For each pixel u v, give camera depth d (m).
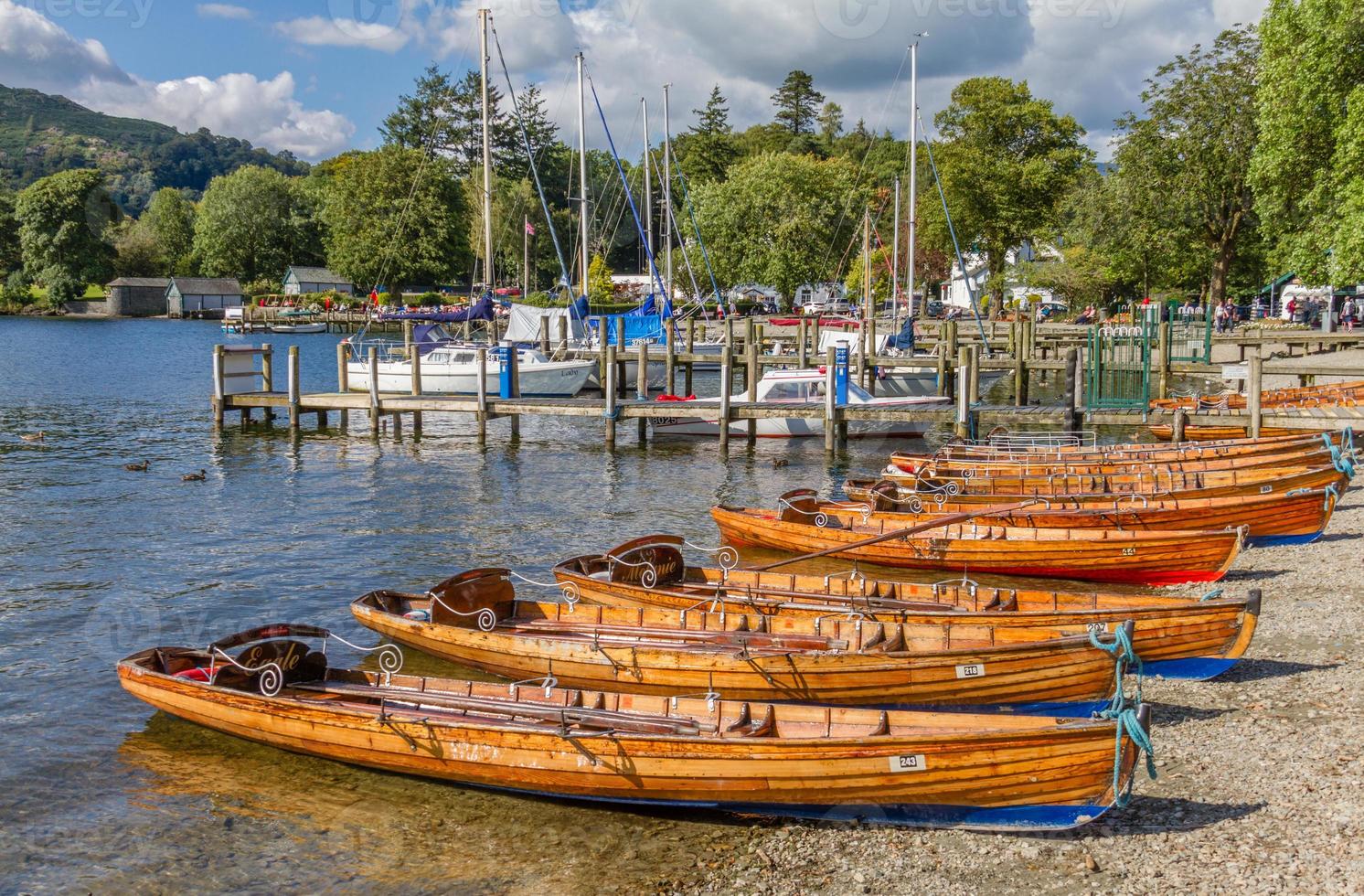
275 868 8.12
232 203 114.44
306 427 33.91
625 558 13.82
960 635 10.89
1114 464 20.44
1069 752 7.72
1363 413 22.70
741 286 80.00
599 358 39.84
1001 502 17.98
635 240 109.19
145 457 27.92
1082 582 15.47
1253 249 56.53
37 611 14.49
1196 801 8.25
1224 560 14.40
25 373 51.50
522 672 11.31
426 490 23.59
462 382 37.00
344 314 91.94
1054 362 40.22
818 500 18.45
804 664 10.22
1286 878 7.04
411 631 12.00
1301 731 9.34
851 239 75.31
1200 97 50.38
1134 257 56.00
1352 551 15.57
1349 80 32.97
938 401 30.50
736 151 114.00
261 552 17.77
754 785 8.34
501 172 107.75
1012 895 7.20
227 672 10.45
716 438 31.39
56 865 8.19
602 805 9.02
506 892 7.70
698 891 7.59
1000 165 63.00
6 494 22.59
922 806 8.14
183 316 106.12
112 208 114.06
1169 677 10.89
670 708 9.33
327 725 9.57
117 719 10.88
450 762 9.16
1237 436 24.03
